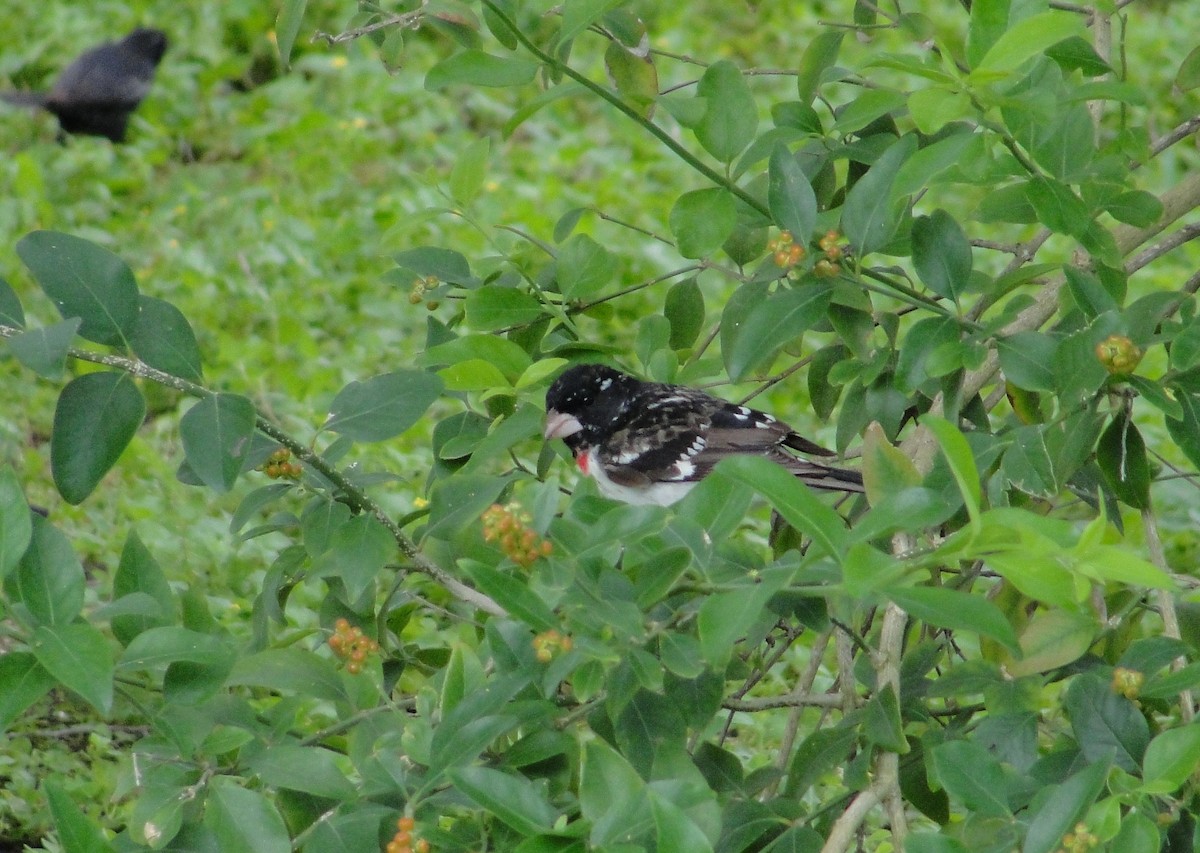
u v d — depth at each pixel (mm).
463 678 6320
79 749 10320
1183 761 5328
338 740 8117
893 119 9023
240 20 23172
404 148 20875
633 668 5676
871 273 7461
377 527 6605
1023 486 6910
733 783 6973
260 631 7801
